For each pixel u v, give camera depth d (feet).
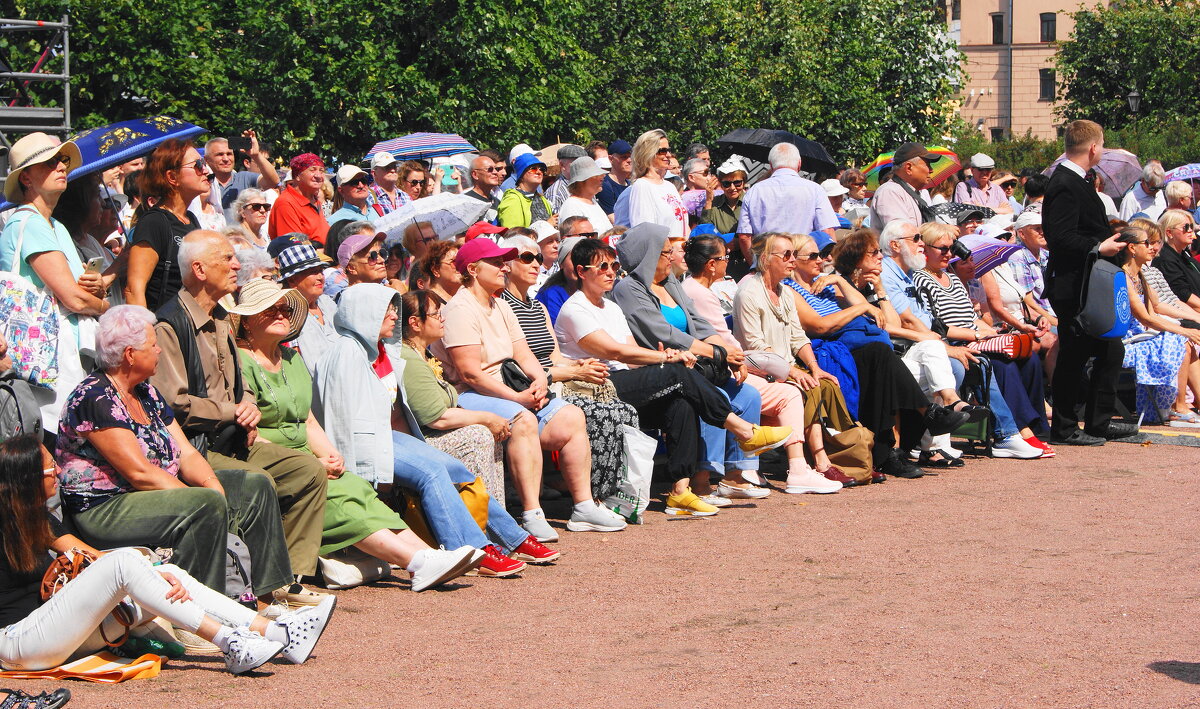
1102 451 39.29
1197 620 21.21
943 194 58.18
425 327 27.32
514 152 45.42
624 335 31.68
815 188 41.16
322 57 58.39
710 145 90.07
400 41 61.46
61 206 25.99
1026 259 45.37
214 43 65.10
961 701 17.20
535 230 37.14
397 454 25.07
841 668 18.70
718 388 31.45
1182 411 43.65
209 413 22.04
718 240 34.99
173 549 19.77
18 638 18.35
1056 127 203.62
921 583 23.86
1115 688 17.67
